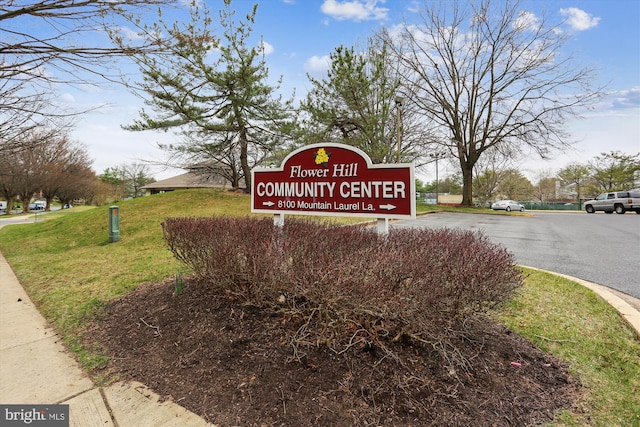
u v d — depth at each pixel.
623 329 2.48
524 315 2.76
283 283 2.10
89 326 2.82
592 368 1.99
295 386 1.76
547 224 12.00
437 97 20.38
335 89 13.73
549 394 1.73
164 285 3.61
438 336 1.80
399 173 2.70
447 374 1.82
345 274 1.77
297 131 12.96
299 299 2.16
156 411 1.69
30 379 2.04
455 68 20.38
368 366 1.86
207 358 2.09
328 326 1.91
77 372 2.11
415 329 1.83
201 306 2.76
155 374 2.02
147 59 2.76
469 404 1.62
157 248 6.14
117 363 2.19
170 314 2.75
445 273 1.86
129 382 1.97
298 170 3.33
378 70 13.30
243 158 13.87
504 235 8.54
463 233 3.26
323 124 14.20
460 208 20.45
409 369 1.83
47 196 32.31
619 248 6.42
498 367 1.94
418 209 17.56
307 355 1.98
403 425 1.50
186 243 3.08
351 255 2.04
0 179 23.89
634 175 30.39
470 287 1.80
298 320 2.24
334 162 3.08
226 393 1.78
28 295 3.86
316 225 3.27
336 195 3.06
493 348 2.13
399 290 1.68
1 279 4.71
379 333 2.02
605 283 3.88
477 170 32.16
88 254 6.06
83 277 4.40
